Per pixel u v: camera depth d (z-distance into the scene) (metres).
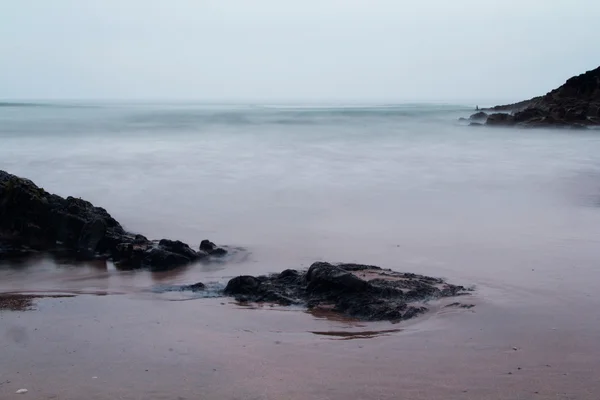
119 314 8.98
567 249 12.83
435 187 21.48
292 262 12.02
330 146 37.91
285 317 8.81
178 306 9.38
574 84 64.62
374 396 6.38
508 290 10.02
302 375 6.88
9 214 13.61
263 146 37.44
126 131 50.56
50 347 7.68
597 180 23.16
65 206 14.03
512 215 16.59
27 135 44.31
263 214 16.70
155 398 6.33
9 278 11.17
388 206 17.91
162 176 23.41
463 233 14.46
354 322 8.60
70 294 10.09
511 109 83.50
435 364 7.16
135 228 15.05
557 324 8.45
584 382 6.67
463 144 40.25
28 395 6.38
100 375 6.87
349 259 12.18
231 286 10.06
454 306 9.16
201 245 12.79
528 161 29.91
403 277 10.37
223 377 6.82
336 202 18.45
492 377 6.82
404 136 47.53
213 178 23.02
